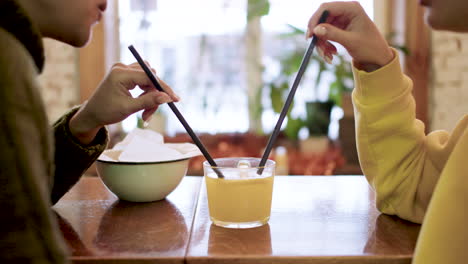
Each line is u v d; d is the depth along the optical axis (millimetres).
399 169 850
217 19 2801
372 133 864
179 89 2834
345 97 2555
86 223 831
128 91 860
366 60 842
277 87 2619
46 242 456
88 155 900
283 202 955
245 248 695
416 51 2500
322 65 2553
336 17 876
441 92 2506
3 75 452
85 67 2490
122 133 2703
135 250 695
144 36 2781
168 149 991
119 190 952
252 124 2873
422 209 833
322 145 2609
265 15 2625
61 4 626
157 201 981
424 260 626
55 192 914
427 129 2520
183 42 2814
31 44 551
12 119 447
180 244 717
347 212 886
